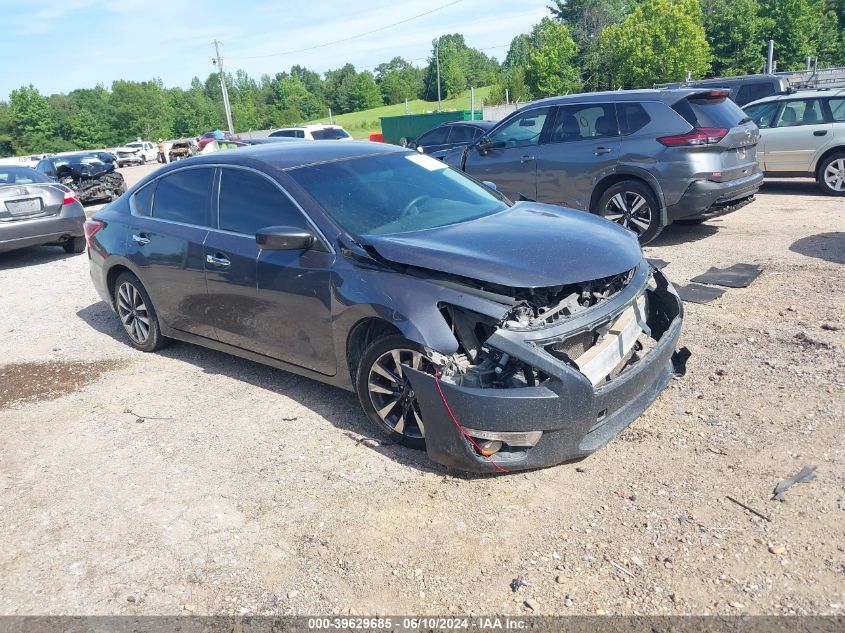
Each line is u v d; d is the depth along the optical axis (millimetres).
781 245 7680
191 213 5105
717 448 3645
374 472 3719
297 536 3238
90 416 4730
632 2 64250
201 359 5664
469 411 3305
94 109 115438
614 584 2771
